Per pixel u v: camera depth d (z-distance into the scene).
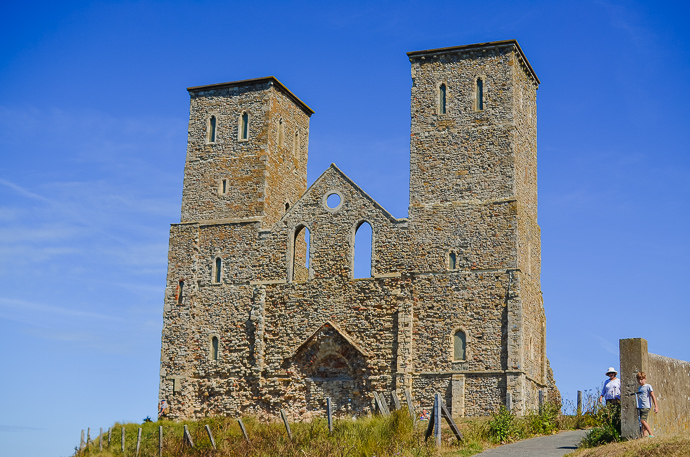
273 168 52.44
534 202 50.31
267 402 47.78
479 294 45.31
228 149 52.75
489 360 44.34
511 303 44.62
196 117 54.06
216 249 51.09
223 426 43.22
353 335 46.84
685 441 23.91
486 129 47.69
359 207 48.53
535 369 47.06
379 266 47.41
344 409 46.09
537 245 49.84
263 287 49.31
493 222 46.06
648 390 25.83
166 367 50.25
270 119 52.56
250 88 53.34
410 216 47.56
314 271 48.59
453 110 48.56
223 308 50.00
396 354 45.78
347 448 31.30
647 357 26.75
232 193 51.94
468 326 45.09
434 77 49.41
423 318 45.94
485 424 34.00
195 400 49.41
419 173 48.16
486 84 48.38
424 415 43.19
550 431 34.62
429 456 28.73
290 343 48.06
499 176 46.78
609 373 30.92
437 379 44.84
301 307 48.34
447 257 46.38
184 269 51.41
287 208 53.62
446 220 46.94
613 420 27.95
